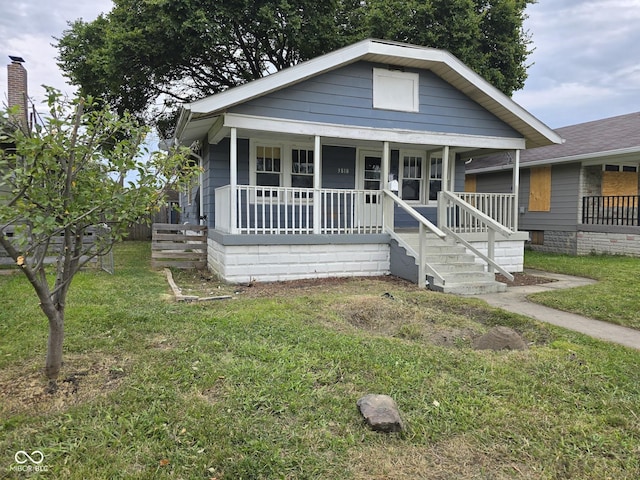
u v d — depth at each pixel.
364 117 8.77
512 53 16.06
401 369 3.48
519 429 2.64
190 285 7.49
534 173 14.91
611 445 2.48
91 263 8.80
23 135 2.60
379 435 2.55
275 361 3.60
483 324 5.16
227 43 13.34
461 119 9.59
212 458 2.30
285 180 9.80
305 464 2.27
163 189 3.41
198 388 3.09
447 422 2.71
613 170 13.61
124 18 13.83
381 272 8.68
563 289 7.36
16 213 2.65
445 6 14.64
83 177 3.05
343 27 15.98
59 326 3.24
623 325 5.10
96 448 2.38
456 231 9.36
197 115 7.39
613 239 12.20
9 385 3.09
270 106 8.02
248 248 7.73
